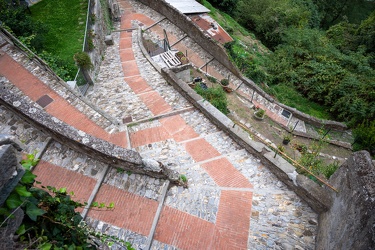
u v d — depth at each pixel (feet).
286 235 22.29
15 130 26.71
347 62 62.54
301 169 26.91
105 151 24.12
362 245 14.78
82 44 46.70
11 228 9.34
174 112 35.73
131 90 40.83
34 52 39.58
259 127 42.98
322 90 56.24
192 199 24.63
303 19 78.59
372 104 51.98
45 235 11.33
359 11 114.73
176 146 31.09
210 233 22.39
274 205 24.39
